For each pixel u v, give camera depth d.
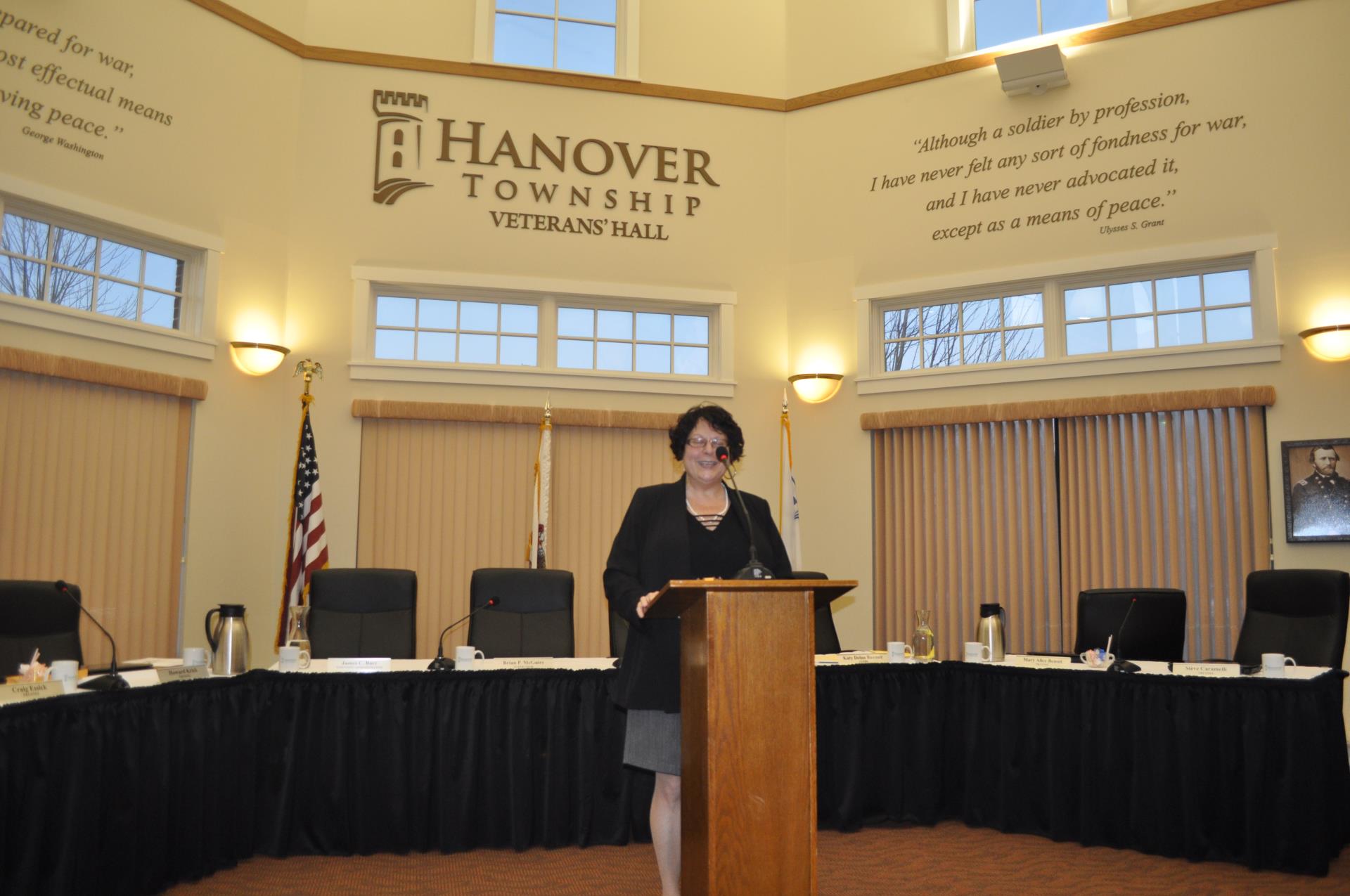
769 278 6.96
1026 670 4.05
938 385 6.50
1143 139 6.14
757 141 7.07
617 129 6.88
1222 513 5.75
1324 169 5.70
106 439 5.45
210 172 6.00
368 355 6.41
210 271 5.96
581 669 3.89
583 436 6.64
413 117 6.62
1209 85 6.02
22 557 5.08
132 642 5.50
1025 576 6.19
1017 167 6.45
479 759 3.79
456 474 6.45
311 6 6.57
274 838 3.63
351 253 6.44
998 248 6.45
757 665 2.17
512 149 6.71
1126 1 6.28
